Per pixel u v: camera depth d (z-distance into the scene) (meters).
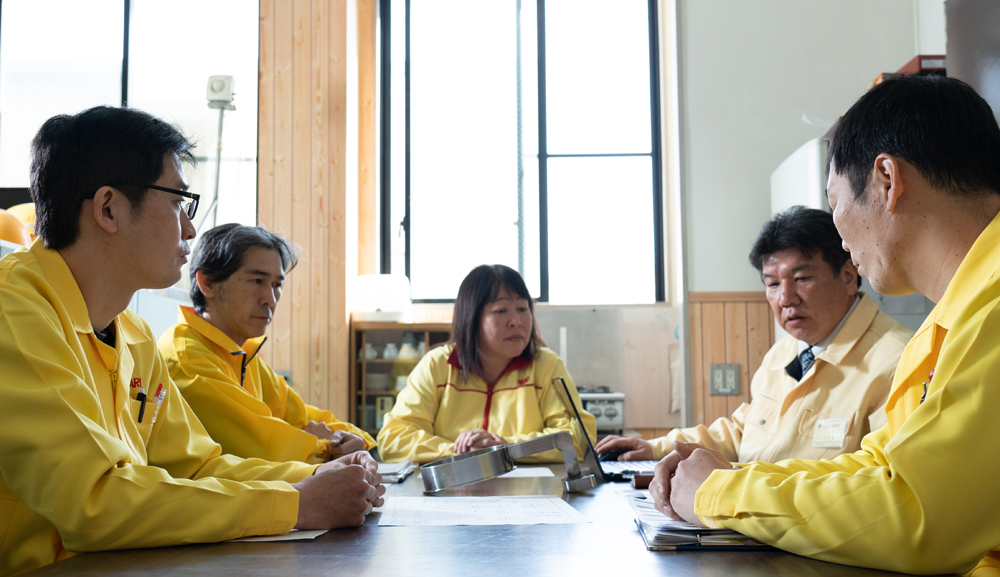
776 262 1.83
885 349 1.73
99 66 4.22
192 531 0.90
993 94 1.82
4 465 0.88
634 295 4.31
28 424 0.87
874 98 0.93
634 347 4.07
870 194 0.92
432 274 4.37
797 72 3.78
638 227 4.34
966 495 0.73
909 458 0.76
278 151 3.98
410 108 4.44
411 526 1.04
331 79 4.01
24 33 4.25
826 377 1.81
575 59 4.44
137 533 0.88
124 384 1.16
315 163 3.97
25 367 0.89
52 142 1.06
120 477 0.89
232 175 3.99
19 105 4.21
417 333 4.02
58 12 4.26
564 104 4.41
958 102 0.88
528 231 4.36
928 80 0.90
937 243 0.90
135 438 1.19
